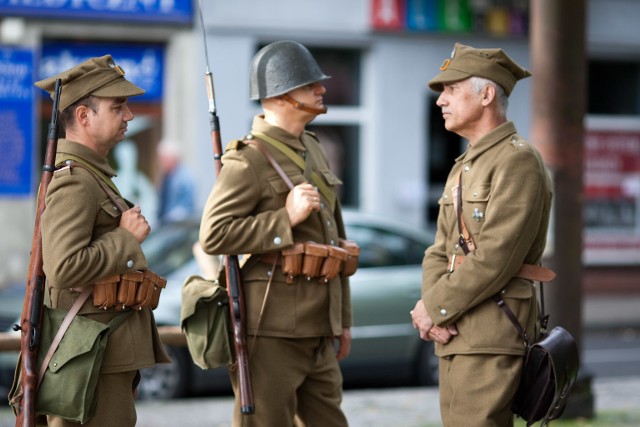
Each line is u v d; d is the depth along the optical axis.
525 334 12.06
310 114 13.06
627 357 32.88
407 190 45.16
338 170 45.06
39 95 41.28
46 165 11.25
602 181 48.91
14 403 11.38
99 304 11.32
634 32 48.47
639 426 19.52
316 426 13.32
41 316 11.20
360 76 45.12
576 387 20.08
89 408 11.16
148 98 42.09
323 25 43.78
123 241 11.33
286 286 12.73
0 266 41.12
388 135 45.03
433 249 12.79
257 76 13.04
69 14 40.84
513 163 11.98
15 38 40.38
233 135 42.53
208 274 18.02
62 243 10.98
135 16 41.44
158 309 23.00
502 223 11.86
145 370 23.27
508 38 45.88
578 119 20.19
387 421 20.17
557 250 20.17
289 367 12.80
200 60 42.19
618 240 48.94
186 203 38.50
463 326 12.14
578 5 20.08
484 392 11.96
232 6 42.41
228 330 12.84
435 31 45.06
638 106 49.34
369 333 25.05
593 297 45.41
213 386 23.72
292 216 12.48
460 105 12.41
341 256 12.74
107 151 11.88
